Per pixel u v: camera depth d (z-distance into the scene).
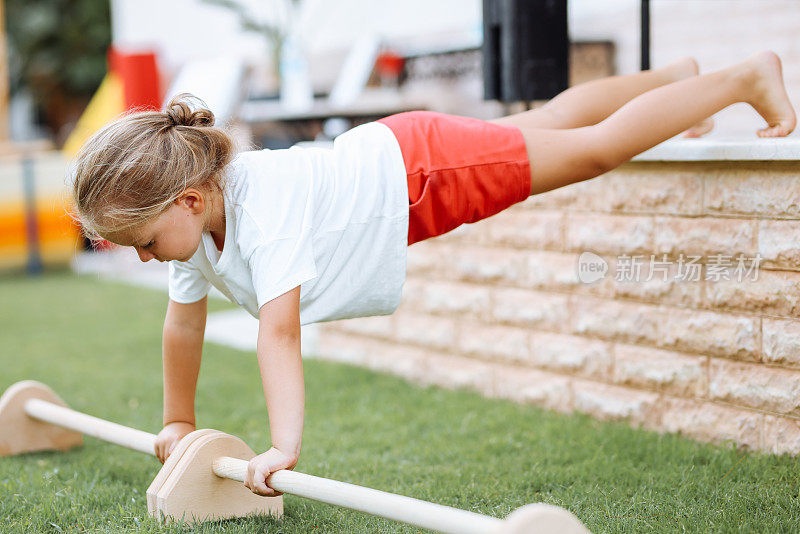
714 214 3.03
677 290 3.18
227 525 2.39
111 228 2.15
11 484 2.85
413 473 2.91
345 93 7.44
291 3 8.59
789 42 5.16
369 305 2.54
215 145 2.25
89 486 2.82
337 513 2.54
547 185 2.59
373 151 2.47
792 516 2.33
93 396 4.15
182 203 2.19
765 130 2.82
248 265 2.28
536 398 3.77
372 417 3.67
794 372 2.84
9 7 17.05
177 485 2.37
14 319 6.38
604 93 2.83
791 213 2.80
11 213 8.66
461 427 3.46
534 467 2.89
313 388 4.16
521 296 3.80
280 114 6.85
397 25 7.57
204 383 4.35
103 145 2.15
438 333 4.21
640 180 3.26
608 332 3.45
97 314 6.52
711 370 3.09
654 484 2.66
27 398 3.31
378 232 2.44
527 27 3.49
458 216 2.54
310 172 2.35
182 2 10.34
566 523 1.65
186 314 2.59
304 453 3.18
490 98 3.65
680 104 2.60
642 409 3.34
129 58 8.95
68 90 17.64
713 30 5.53
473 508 2.54
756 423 2.96
